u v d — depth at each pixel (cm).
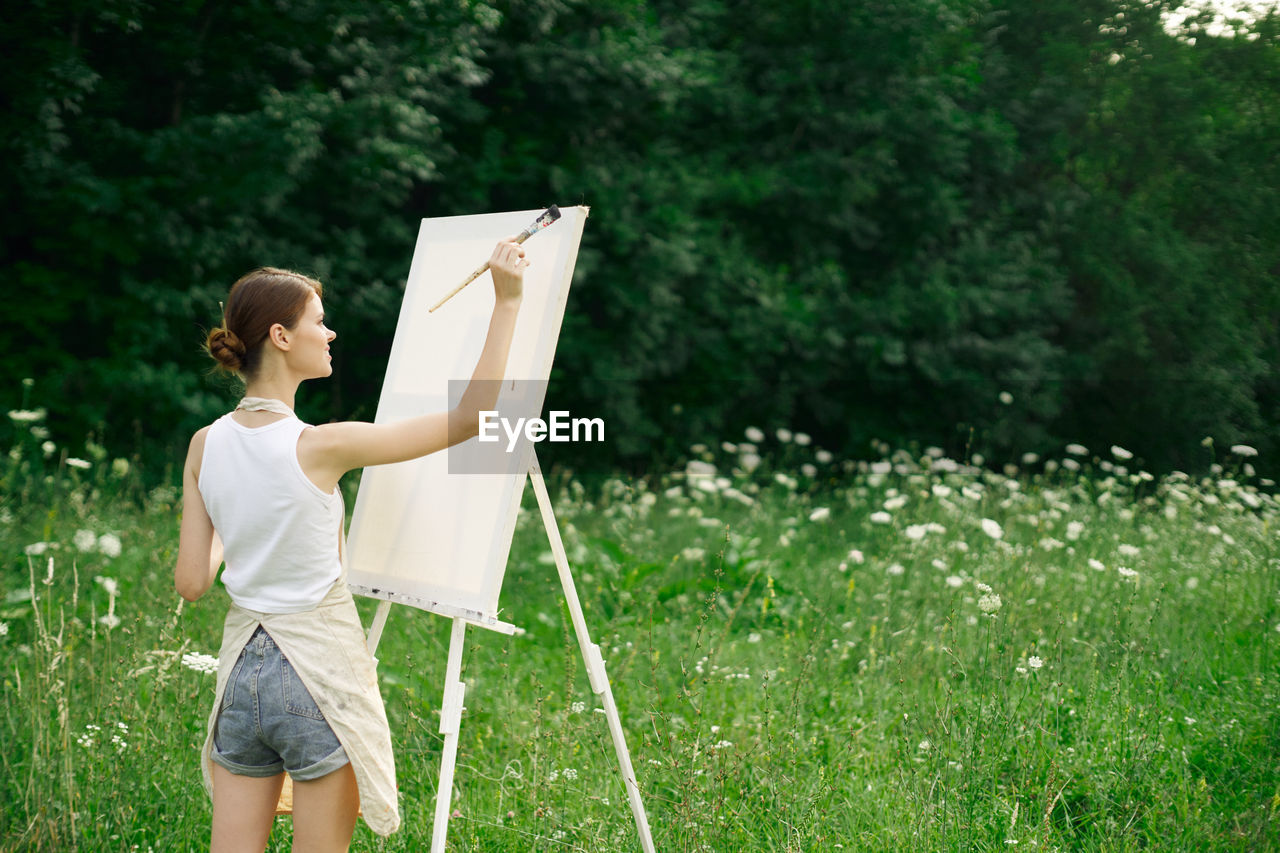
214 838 201
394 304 869
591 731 336
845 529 721
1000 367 1103
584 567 546
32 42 688
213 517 202
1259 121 1266
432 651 417
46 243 761
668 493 714
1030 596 470
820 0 1015
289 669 195
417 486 249
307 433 199
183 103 812
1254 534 607
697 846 269
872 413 1134
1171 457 1218
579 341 945
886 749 343
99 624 405
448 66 774
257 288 203
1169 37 1246
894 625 453
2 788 283
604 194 899
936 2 1010
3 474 643
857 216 1064
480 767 331
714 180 991
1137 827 297
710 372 1026
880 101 1049
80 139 755
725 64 1020
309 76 804
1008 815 286
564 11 848
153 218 736
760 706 361
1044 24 1245
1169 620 457
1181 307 1173
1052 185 1241
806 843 276
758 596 501
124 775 284
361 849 278
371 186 809
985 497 707
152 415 778
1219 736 349
